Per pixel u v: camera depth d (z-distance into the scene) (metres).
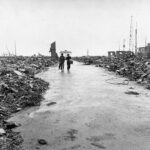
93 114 7.28
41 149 4.79
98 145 4.95
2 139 5.23
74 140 5.25
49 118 6.92
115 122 6.48
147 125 6.23
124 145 4.94
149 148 4.78
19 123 6.49
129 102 9.02
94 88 12.54
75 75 20.00
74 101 9.23
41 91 11.36
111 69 25.31
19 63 25.55
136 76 16.62
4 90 9.90
